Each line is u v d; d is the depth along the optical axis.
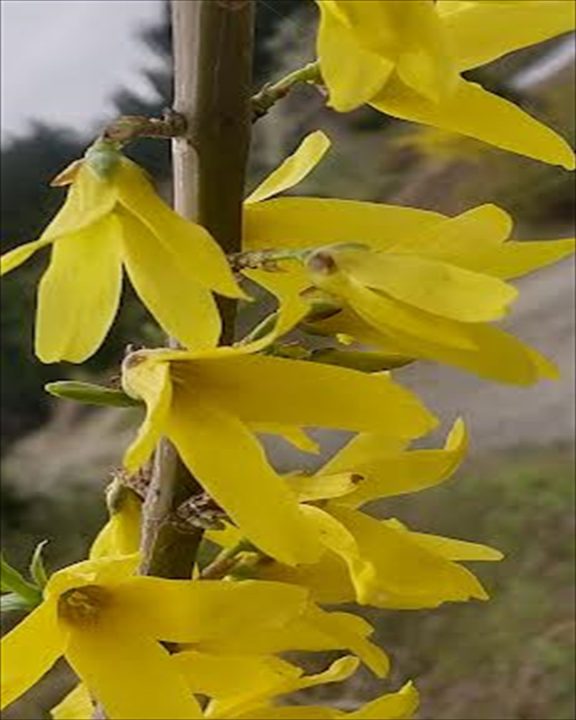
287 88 0.13
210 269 0.12
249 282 0.15
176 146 0.13
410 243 0.13
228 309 0.13
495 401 1.14
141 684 0.13
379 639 0.80
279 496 0.12
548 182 1.06
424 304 0.12
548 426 1.09
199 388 0.13
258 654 0.14
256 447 0.13
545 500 0.91
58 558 0.95
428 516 0.93
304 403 0.13
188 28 0.13
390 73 0.12
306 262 0.12
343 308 0.13
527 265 0.13
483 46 0.13
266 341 0.12
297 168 0.14
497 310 0.11
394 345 0.13
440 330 0.12
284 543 0.12
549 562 0.85
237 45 0.13
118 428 1.14
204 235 0.12
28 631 0.13
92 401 0.13
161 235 0.12
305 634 0.14
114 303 0.12
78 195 0.12
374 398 0.13
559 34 0.13
